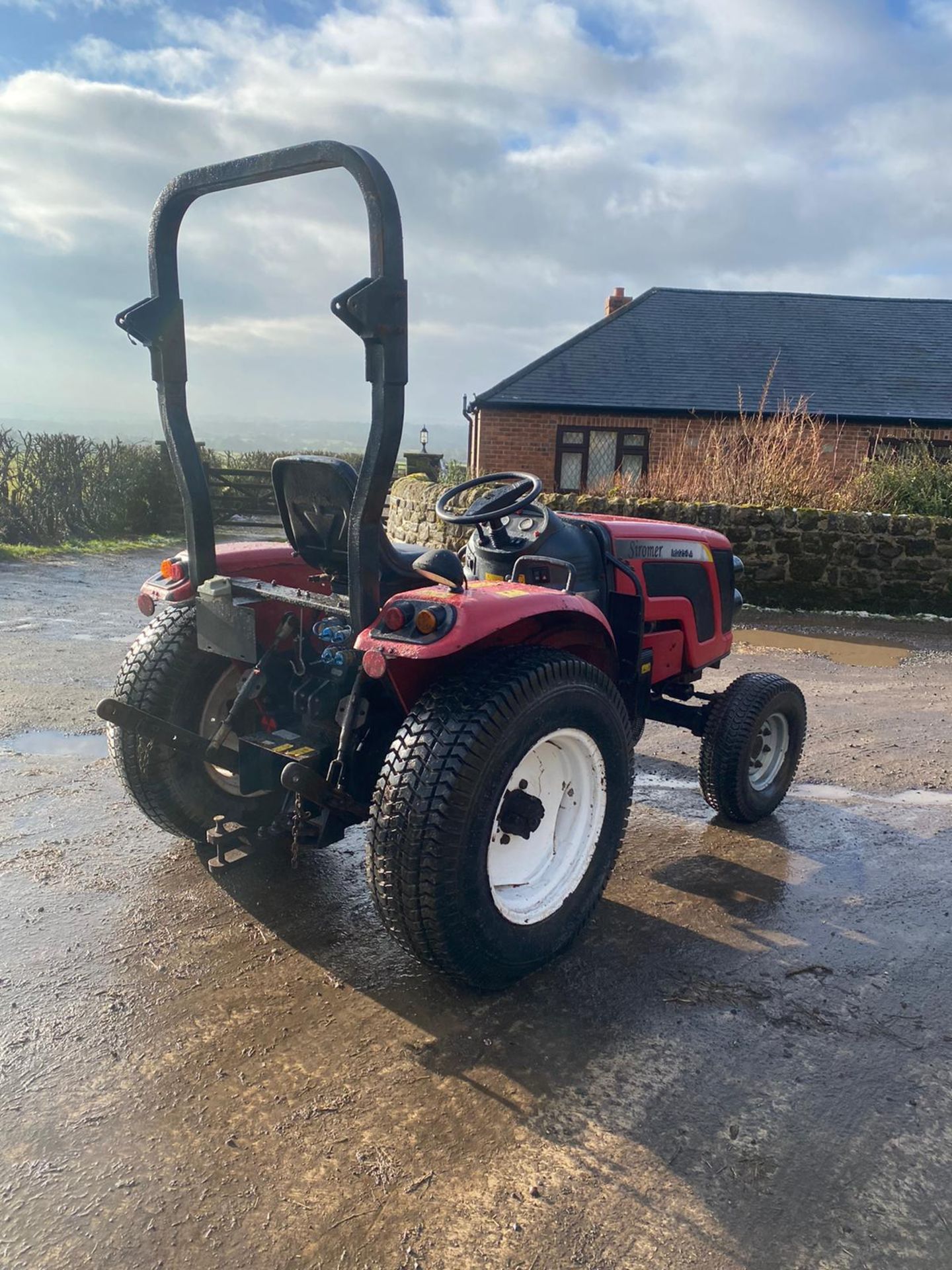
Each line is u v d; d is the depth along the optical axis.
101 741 4.48
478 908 2.29
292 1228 1.72
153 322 2.67
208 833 2.80
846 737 5.07
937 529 8.91
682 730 5.21
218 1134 1.95
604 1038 2.34
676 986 2.59
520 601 2.44
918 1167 1.93
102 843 3.38
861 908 3.12
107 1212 1.74
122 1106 2.03
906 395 17.25
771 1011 2.49
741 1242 1.72
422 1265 1.65
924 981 2.67
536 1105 2.07
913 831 3.81
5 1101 2.03
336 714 2.66
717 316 19.53
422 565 2.34
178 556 3.18
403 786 2.22
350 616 2.43
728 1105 2.10
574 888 2.66
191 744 2.79
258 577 3.17
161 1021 2.34
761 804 3.78
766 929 2.95
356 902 3.02
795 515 9.06
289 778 2.35
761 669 6.72
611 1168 1.89
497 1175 1.86
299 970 2.60
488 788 2.26
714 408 16.78
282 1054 2.23
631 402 17.00
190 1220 1.73
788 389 17.39
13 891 3.00
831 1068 2.25
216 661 3.04
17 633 6.75
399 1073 2.17
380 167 2.13
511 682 2.33
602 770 2.70
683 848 3.57
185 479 2.84
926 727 5.30
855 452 16.73
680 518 9.27
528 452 17.23
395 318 2.18
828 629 8.34
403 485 11.53
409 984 2.55
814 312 19.80
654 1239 1.72
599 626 2.78
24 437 11.78
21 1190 1.79
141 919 2.84
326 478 2.60
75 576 9.57
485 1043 2.29
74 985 2.48
